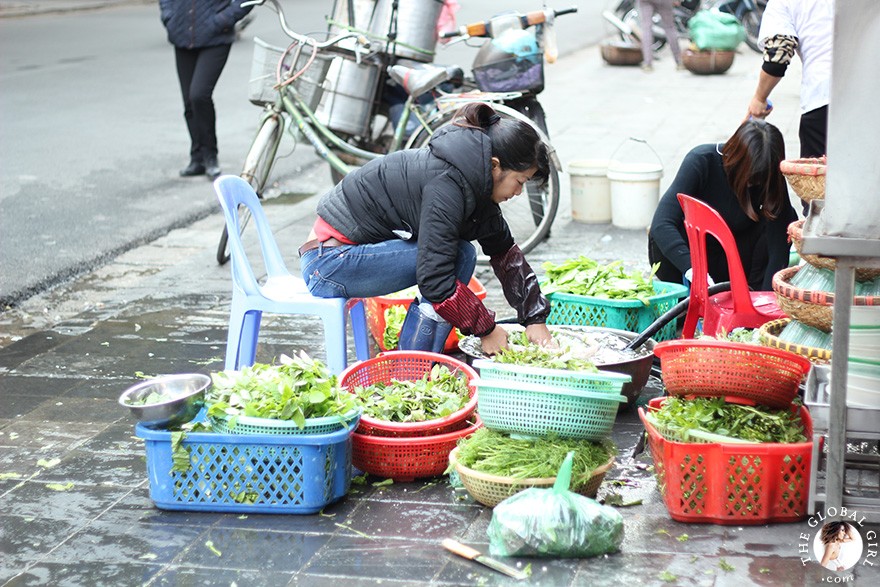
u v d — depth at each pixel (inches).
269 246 213.8
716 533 150.6
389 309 222.5
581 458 154.3
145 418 156.9
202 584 141.4
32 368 228.5
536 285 196.4
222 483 160.2
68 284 291.7
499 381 155.9
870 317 141.0
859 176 130.6
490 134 177.3
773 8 244.1
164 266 306.0
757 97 251.3
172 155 441.4
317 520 158.4
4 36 810.8
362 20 311.6
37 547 152.6
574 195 330.0
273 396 158.7
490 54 302.2
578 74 617.0
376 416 172.2
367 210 188.2
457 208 176.7
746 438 151.7
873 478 162.9
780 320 183.0
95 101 554.9
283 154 446.0
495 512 146.6
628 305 212.8
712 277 228.5
